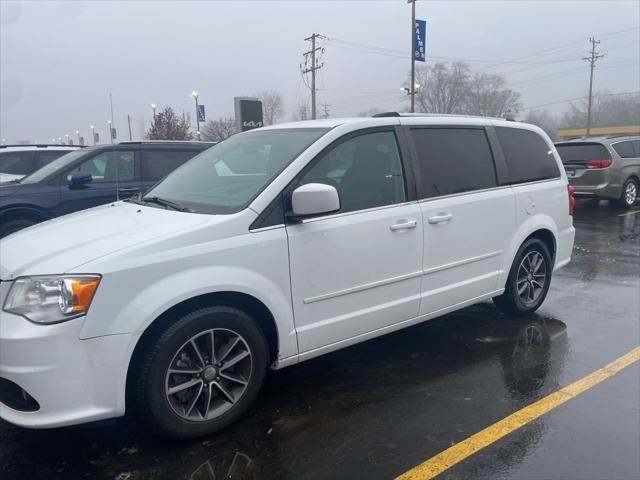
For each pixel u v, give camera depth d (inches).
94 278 101.7
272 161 136.2
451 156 164.1
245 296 120.6
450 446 115.3
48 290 101.2
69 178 260.1
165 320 111.0
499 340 175.0
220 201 129.0
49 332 99.0
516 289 187.3
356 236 135.9
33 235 127.0
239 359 121.0
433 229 153.4
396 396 137.7
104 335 102.2
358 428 122.7
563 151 497.7
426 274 153.8
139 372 108.6
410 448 114.7
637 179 499.2
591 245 334.6
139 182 285.4
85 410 102.9
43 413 101.2
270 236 121.9
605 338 175.9
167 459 111.7
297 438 118.9
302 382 146.2
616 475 104.8
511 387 142.2
